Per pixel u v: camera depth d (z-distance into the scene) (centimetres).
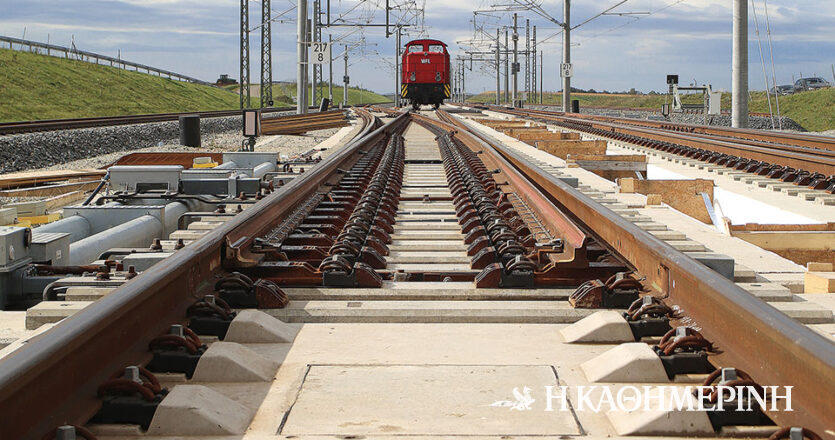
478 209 884
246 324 420
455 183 1174
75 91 6303
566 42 4872
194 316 428
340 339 429
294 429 306
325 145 2497
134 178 1073
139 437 298
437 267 614
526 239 680
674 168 1549
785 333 298
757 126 4678
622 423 305
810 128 5944
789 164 1355
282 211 741
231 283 482
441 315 466
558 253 589
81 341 297
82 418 294
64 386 294
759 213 1069
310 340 427
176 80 9350
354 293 509
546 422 312
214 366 361
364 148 1783
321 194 977
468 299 508
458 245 714
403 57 5541
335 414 320
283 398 340
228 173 1170
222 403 317
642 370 356
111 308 328
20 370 254
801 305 474
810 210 1002
